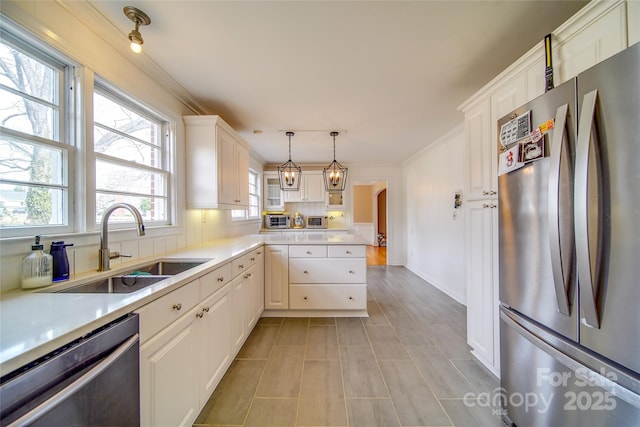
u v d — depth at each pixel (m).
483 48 1.74
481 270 1.97
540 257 1.16
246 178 3.43
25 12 1.10
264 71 2.00
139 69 1.85
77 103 1.38
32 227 1.18
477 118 1.98
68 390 0.67
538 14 1.44
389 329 2.62
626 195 0.81
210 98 2.45
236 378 1.82
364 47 1.72
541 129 1.15
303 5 1.36
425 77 2.09
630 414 0.81
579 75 0.96
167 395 1.15
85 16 1.38
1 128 1.08
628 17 1.03
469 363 2.00
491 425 1.42
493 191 1.81
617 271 0.84
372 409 1.53
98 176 1.60
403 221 5.79
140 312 0.98
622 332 0.83
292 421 1.44
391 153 4.86
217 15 1.43
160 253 2.06
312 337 2.45
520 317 1.29
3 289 1.05
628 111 0.80
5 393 0.57
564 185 1.01
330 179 3.96
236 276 2.06
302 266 2.93
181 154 2.40
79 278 1.25
